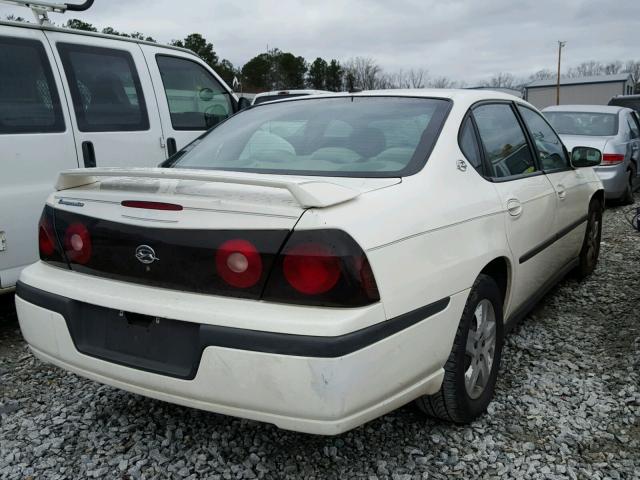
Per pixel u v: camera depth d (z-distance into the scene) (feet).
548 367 11.45
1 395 10.57
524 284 11.09
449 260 8.09
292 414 6.70
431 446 8.84
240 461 8.54
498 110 11.60
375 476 8.19
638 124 34.71
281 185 6.72
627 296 15.53
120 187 8.13
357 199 7.29
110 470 8.36
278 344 6.57
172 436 9.14
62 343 8.13
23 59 13.65
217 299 7.09
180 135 17.43
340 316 6.62
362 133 9.51
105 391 10.64
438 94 10.46
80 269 8.25
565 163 14.52
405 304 7.22
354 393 6.66
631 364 11.42
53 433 9.27
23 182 13.37
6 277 13.21
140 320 7.57
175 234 7.30
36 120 13.70
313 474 8.25
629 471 8.27
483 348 9.46
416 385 7.68
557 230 12.81
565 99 181.78
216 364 6.86
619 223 26.09
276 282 6.81
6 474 8.24
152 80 16.78
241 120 11.19
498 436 9.10
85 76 14.94
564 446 8.84
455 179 8.96
